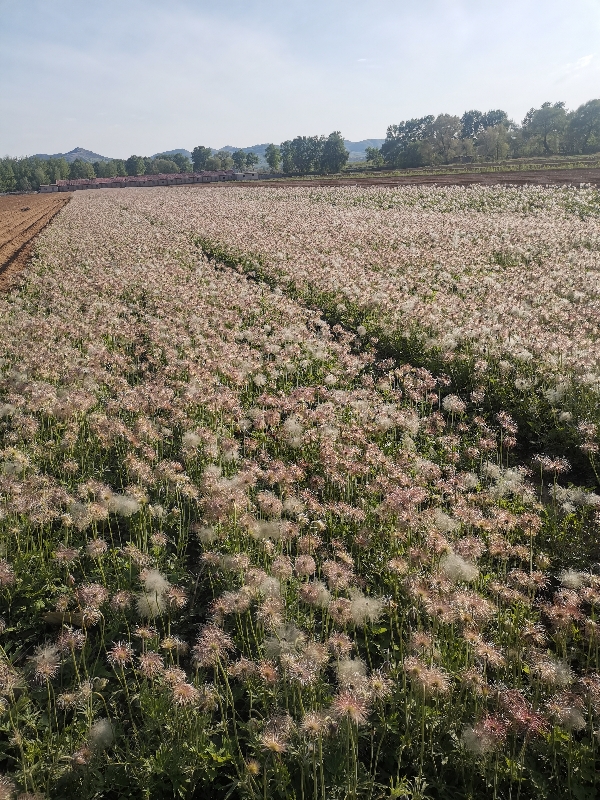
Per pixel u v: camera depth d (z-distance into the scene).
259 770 4.17
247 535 6.39
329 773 4.16
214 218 36.97
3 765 4.43
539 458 7.75
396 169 118.75
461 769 4.22
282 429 8.58
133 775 4.27
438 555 5.32
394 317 14.20
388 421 8.62
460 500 6.45
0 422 9.81
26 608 6.04
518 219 29.00
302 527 6.62
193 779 4.28
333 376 10.73
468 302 14.62
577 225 26.11
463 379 11.53
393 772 4.32
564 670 4.53
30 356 11.27
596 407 9.51
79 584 6.34
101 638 5.56
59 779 4.22
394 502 6.03
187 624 5.94
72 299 17.33
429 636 4.61
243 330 14.62
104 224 38.09
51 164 186.88
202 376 10.20
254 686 4.86
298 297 17.81
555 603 5.05
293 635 4.71
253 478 6.59
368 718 4.54
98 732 4.29
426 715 4.48
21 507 6.55
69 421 9.06
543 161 93.94
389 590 5.93
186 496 7.76
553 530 6.79
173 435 9.50
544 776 4.21
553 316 13.14
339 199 48.66
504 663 4.43
